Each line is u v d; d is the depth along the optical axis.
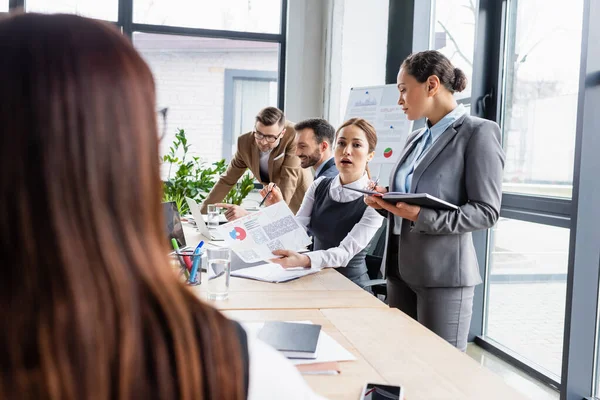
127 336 0.36
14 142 0.36
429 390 1.00
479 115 3.35
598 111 2.39
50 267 0.35
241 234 2.02
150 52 4.84
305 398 0.44
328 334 1.30
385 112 4.00
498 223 3.30
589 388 2.49
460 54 3.64
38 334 0.34
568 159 2.76
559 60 2.84
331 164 2.91
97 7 4.66
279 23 4.98
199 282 1.81
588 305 2.46
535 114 3.02
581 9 2.70
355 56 4.53
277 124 3.45
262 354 0.44
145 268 0.38
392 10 4.43
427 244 1.89
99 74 0.38
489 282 3.41
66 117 0.36
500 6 3.24
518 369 3.01
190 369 0.37
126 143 0.38
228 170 3.86
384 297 2.78
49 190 0.35
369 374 1.06
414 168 2.01
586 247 2.43
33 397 0.34
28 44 0.37
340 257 2.08
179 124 4.95
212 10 4.88
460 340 1.93
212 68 4.96
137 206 0.39
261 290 1.74
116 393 0.35
